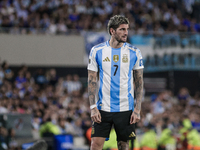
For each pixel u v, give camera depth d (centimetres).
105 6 5453
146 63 4419
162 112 4094
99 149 1125
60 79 4509
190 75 5403
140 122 3428
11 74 4147
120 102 1102
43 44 4316
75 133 3497
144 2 5900
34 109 3509
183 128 3606
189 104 4603
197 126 3931
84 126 3581
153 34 4478
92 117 1100
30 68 4644
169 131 3450
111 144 2784
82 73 4969
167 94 4825
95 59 1108
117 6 5519
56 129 3167
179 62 4547
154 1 6222
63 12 4953
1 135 2648
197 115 4022
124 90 1102
